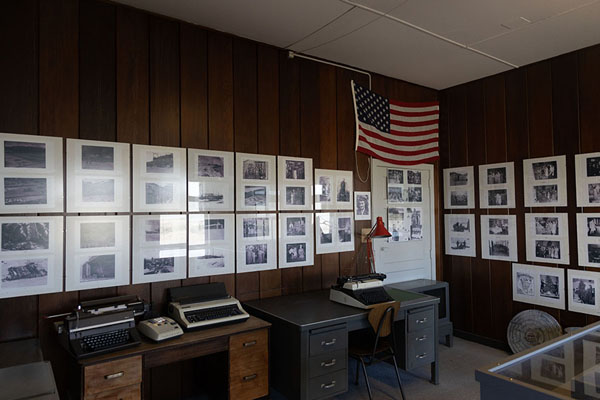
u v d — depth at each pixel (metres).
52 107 2.68
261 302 3.39
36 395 1.70
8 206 2.52
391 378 3.71
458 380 3.64
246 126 3.53
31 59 2.63
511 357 1.79
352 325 3.00
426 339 3.46
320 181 3.98
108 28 2.91
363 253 4.29
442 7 3.03
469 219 4.74
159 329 2.45
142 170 2.99
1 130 2.52
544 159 4.07
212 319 2.71
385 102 4.52
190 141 3.22
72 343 2.23
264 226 3.58
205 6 2.98
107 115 2.88
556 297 3.96
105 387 2.17
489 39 3.60
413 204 4.76
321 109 4.04
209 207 3.29
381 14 3.12
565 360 1.79
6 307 2.51
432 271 4.92
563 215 3.92
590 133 3.74
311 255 3.88
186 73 3.23
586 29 3.41
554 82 4.02
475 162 4.69
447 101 5.03
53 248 2.65
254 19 3.20
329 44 3.70
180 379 3.10
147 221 2.99
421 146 4.79
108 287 2.84
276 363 2.95
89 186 2.78
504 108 4.43
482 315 4.60
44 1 2.69
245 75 3.55
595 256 3.69
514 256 4.31
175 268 3.10
